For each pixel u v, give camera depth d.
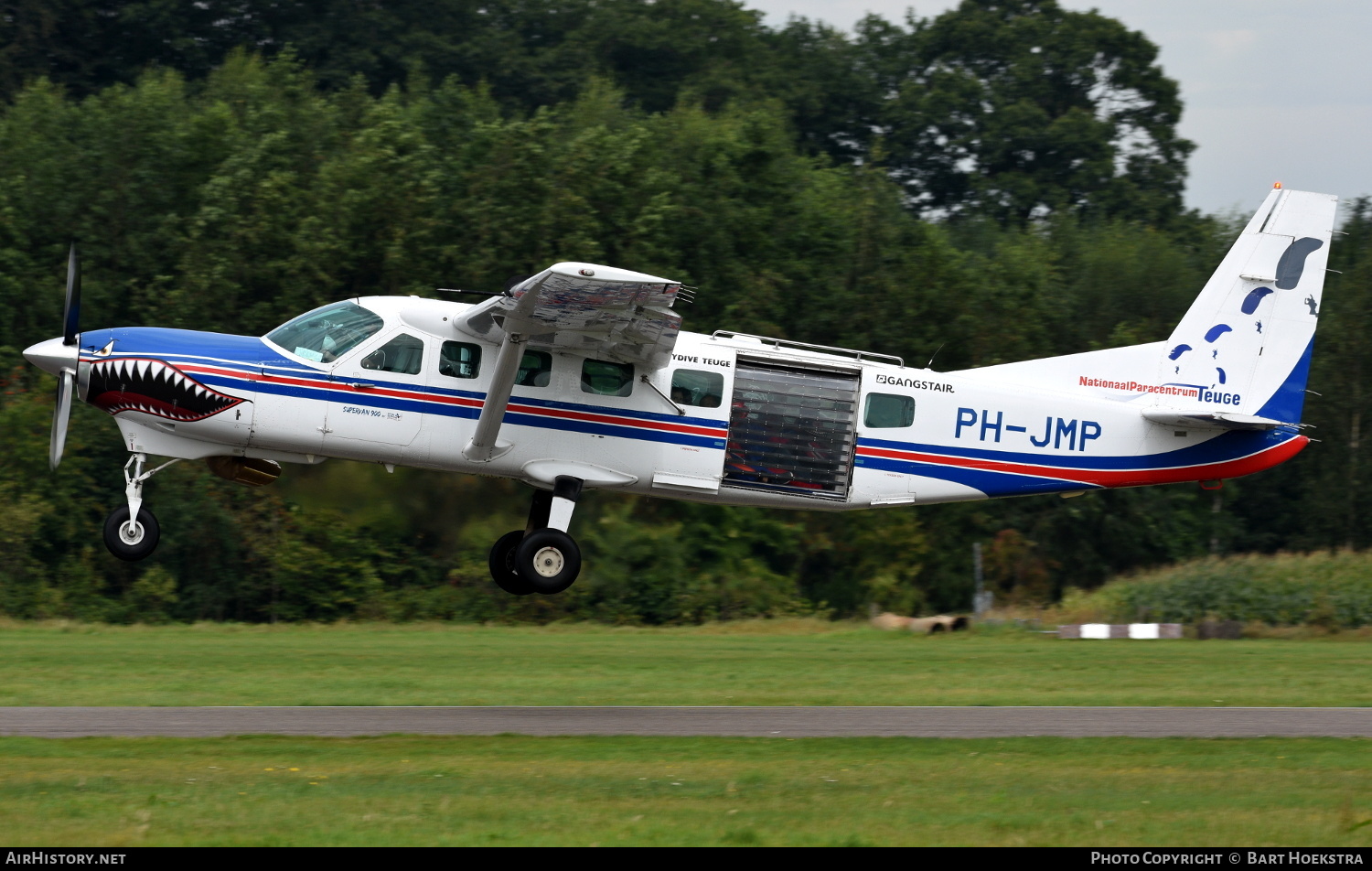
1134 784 32.31
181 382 48.97
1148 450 55.97
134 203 108.00
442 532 77.19
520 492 78.38
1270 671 58.34
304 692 46.31
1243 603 86.25
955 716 43.84
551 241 101.88
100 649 59.84
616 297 44.50
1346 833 27.75
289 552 91.38
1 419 92.44
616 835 26.75
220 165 109.56
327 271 100.62
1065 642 74.31
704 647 66.69
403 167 105.00
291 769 32.41
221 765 32.75
